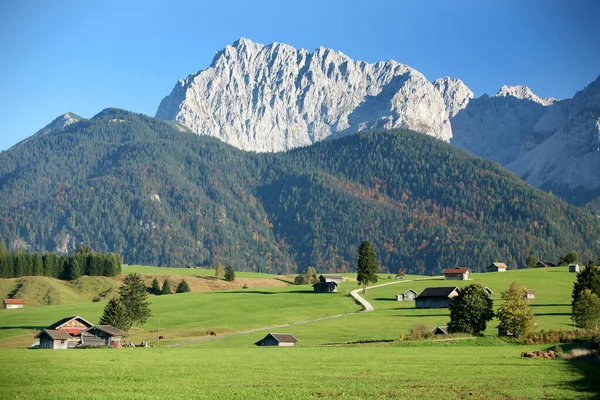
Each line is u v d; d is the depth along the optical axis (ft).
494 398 201.46
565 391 212.43
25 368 269.85
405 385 225.35
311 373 256.73
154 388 218.79
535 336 388.37
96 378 241.55
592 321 448.65
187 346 420.77
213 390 214.90
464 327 423.23
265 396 204.44
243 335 483.92
